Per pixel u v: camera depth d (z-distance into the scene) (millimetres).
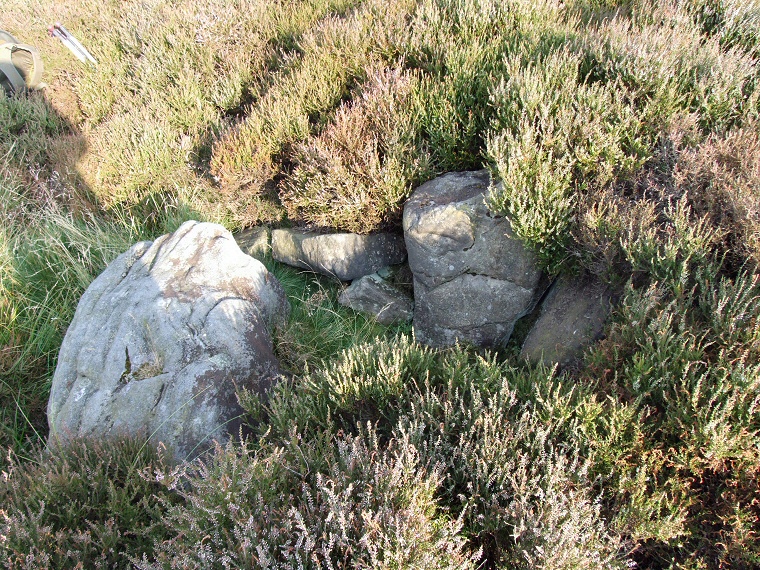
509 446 1188
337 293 1888
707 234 1327
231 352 1502
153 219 2188
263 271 1723
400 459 1103
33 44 3010
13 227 2062
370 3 2443
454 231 1600
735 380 1101
